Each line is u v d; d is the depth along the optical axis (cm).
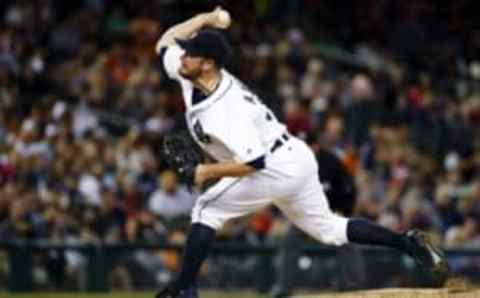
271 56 8200
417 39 9694
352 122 7831
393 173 7425
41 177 6606
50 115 7000
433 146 8088
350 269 5281
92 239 6512
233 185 3556
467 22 10062
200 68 3466
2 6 8100
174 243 6431
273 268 6406
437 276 3647
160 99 7450
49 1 8238
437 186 7444
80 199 6581
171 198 6556
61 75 7688
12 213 6456
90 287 6391
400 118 8069
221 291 6450
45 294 6272
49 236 6475
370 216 6856
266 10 9044
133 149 6919
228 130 3453
